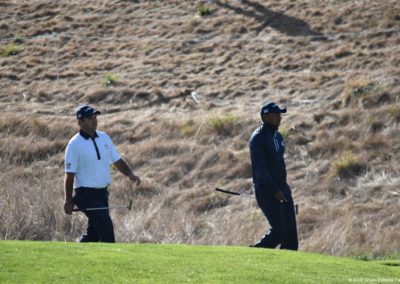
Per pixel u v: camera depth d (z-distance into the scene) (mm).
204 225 58844
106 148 36531
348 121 77062
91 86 94062
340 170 69375
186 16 110250
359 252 50562
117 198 66125
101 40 107875
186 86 91250
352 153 72000
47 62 102938
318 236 54156
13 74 99875
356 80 83375
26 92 94438
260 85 88562
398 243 53812
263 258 31016
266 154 36594
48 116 86750
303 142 75375
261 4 108250
